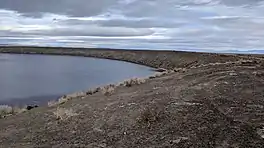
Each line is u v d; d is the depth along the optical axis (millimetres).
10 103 25938
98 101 16219
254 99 13141
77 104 16109
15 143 10234
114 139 9703
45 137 10516
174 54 102562
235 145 8578
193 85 17797
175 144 8844
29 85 39438
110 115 12383
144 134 9836
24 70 65750
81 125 11461
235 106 12117
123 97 16469
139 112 12156
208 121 10398
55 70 67438
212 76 20844
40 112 15266
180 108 12086
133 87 21000
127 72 63219
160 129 10086
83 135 10328
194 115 11078
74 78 49219
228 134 9281
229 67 26188
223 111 11516
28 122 13039
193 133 9500
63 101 18734
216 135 9266
